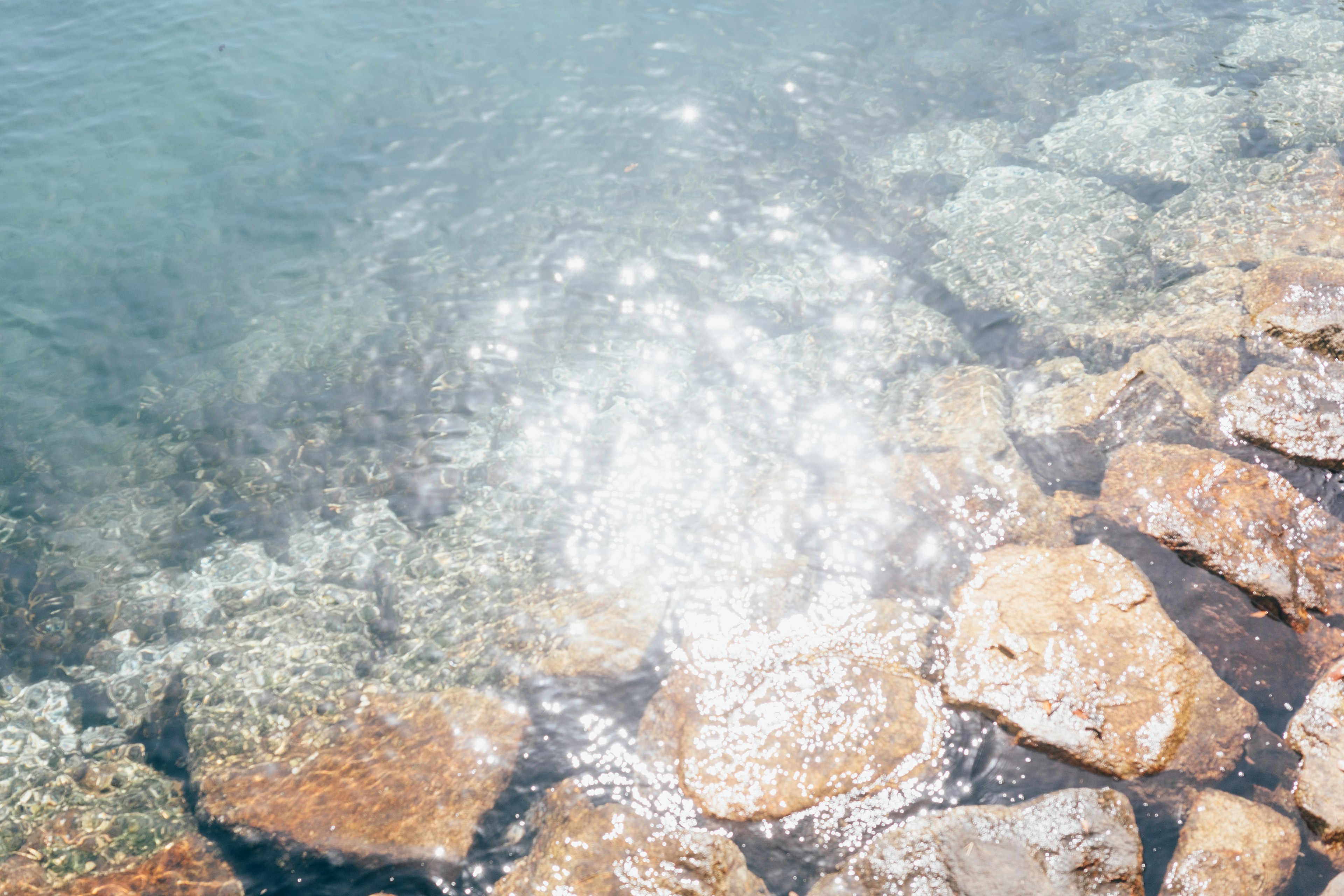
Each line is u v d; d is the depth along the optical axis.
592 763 2.48
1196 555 2.71
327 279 3.57
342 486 3.08
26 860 2.45
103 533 3.04
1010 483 2.87
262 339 3.43
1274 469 2.87
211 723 2.65
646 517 2.91
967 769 2.42
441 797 2.46
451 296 3.49
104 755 2.61
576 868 2.32
